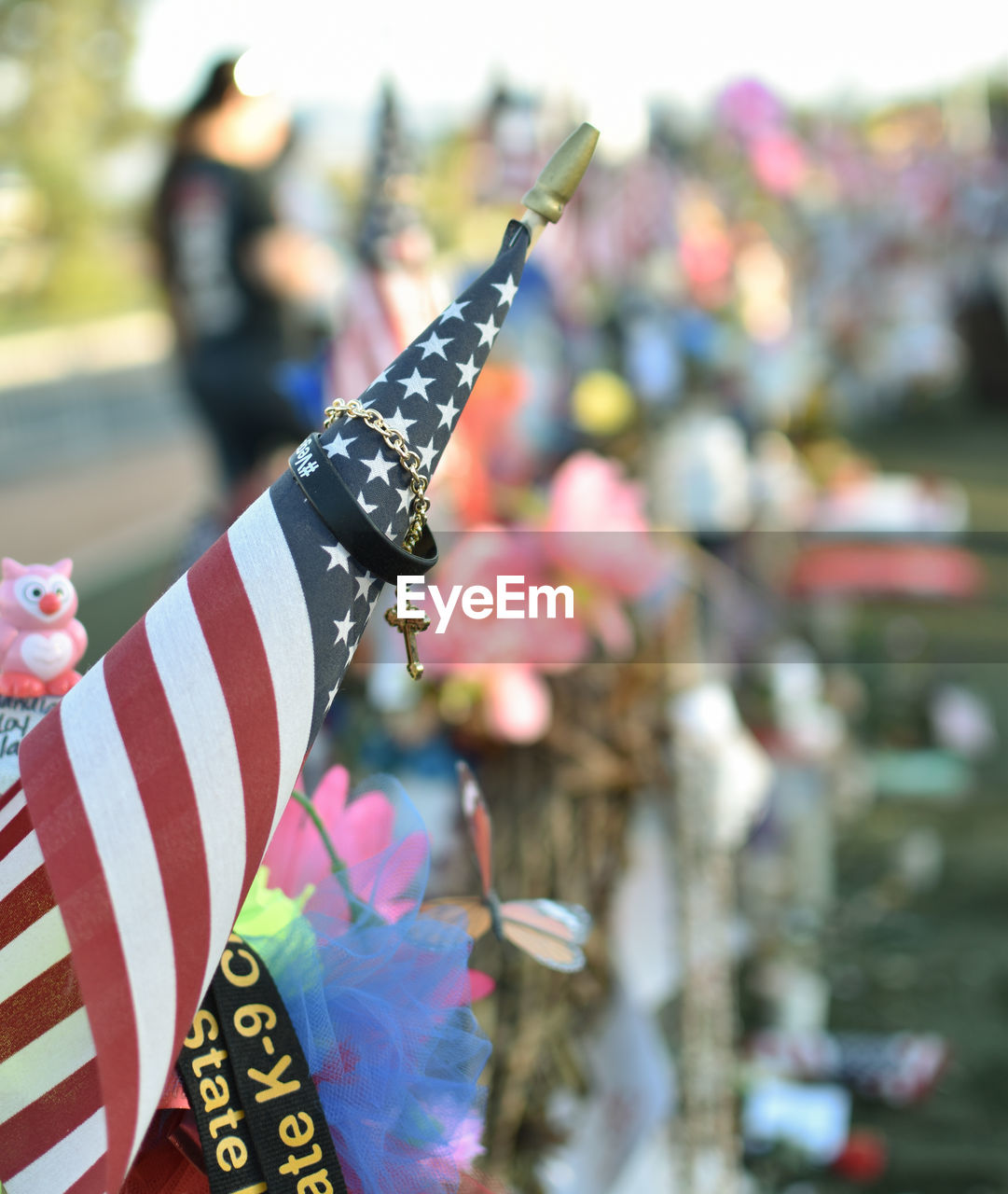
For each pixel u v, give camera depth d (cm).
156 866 58
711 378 283
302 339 354
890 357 943
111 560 673
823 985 275
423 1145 73
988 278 988
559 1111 141
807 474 392
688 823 161
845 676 407
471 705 142
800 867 291
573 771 144
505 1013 131
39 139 2230
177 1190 70
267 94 351
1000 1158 224
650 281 281
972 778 385
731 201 429
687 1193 163
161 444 1220
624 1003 157
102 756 59
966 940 295
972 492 682
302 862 84
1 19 2206
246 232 345
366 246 148
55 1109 62
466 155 293
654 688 157
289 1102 68
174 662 59
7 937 62
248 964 70
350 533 61
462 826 142
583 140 67
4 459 998
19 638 68
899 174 1284
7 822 63
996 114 1777
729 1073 165
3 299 2097
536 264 225
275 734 60
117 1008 58
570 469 151
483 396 161
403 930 78
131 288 2212
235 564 60
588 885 145
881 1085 242
